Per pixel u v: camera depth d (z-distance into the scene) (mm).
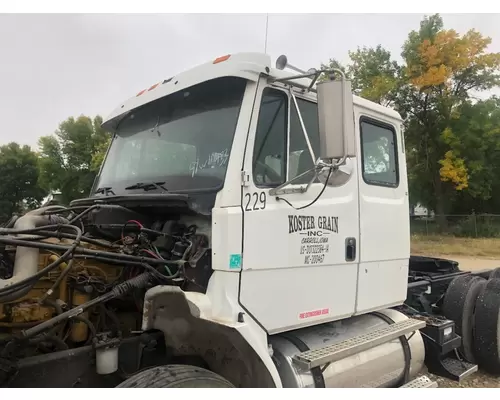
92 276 3146
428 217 28203
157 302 2906
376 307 4086
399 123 4543
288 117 3367
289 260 3279
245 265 3000
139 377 2641
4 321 2789
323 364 3250
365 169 4035
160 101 3783
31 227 2947
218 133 3268
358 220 3883
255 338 2908
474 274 6051
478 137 26906
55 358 2732
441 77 25703
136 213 3537
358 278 3887
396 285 4352
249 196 3061
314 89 3531
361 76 30391
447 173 26797
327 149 2793
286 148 3336
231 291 2941
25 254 2762
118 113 4176
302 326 3396
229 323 2846
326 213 3574
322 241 3529
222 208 2982
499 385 5207
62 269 3020
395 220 4320
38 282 2941
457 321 5340
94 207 3264
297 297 3352
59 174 29406
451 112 28109
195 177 3287
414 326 4164
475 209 32000
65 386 2789
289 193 3289
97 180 4270
